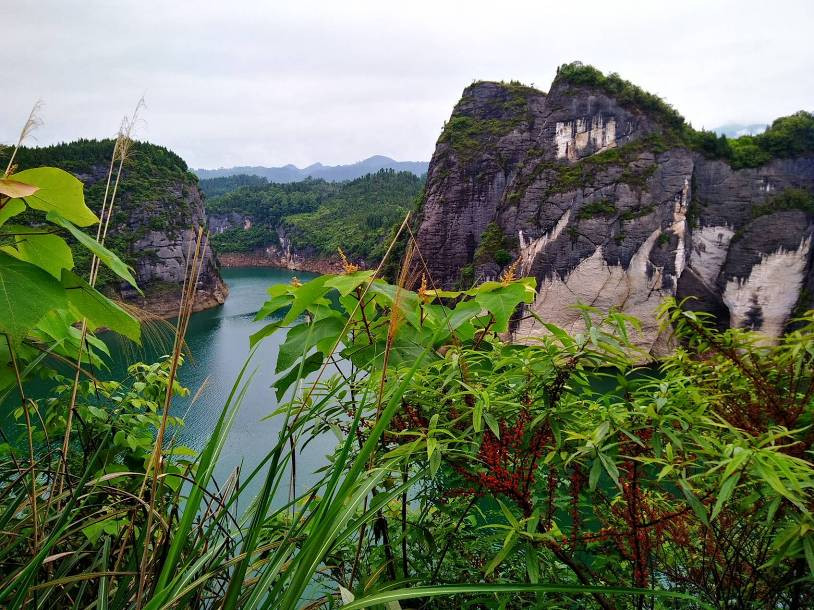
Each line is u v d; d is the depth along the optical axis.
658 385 1.56
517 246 69.88
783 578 1.54
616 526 1.77
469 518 1.99
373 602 1.03
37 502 1.57
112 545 1.76
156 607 1.01
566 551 1.68
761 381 1.68
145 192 93.62
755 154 65.81
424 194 96.19
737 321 64.25
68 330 1.78
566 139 70.31
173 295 87.62
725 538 1.66
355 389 1.85
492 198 88.62
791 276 62.38
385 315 1.96
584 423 1.57
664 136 66.56
